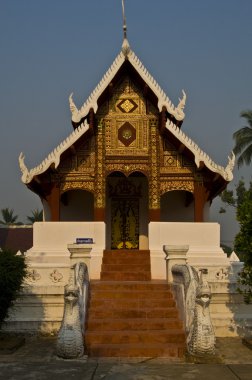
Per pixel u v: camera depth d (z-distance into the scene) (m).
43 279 15.49
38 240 18.48
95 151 19.47
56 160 18.42
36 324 15.04
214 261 18.16
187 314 12.91
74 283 12.22
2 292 13.44
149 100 19.83
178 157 19.58
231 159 18.58
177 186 19.41
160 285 15.51
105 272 17.30
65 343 11.78
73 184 19.38
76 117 18.55
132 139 19.64
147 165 19.53
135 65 19.05
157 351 12.29
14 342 13.30
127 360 11.83
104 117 19.69
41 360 11.65
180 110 18.88
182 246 15.63
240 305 15.46
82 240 17.98
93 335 12.82
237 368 10.77
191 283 13.14
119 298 14.96
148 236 20.61
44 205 21.38
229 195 34.19
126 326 13.38
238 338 14.85
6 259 13.57
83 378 9.80
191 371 10.48
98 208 19.05
